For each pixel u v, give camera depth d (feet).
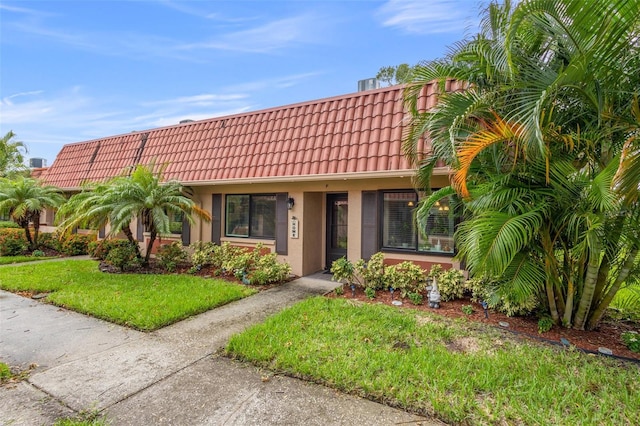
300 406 10.60
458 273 21.62
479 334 16.10
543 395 10.87
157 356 14.16
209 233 35.42
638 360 13.64
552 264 15.67
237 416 10.14
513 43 13.51
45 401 11.01
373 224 26.63
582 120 14.60
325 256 32.55
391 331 16.21
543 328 16.51
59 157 50.62
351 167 25.84
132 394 11.35
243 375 12.54
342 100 30.37
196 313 19.54
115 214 28.27
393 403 10.64
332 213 32.40
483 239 13.29
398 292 23.44
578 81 12.60
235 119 36.45
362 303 21.07
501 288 15.65
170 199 30.17
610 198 11.93
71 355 14.29
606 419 9.80
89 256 40.73
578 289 16.88
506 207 14.51
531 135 12.07
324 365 12.75
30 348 14.97
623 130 13.56
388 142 25.44
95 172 43.34
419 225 17.72
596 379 11.97
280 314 18.69
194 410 10.46
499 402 10.53
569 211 14.25
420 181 19.48
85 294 22.61
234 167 32.27
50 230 50.78
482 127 15.31
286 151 30.22
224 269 29.60
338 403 10.75
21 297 22.88
